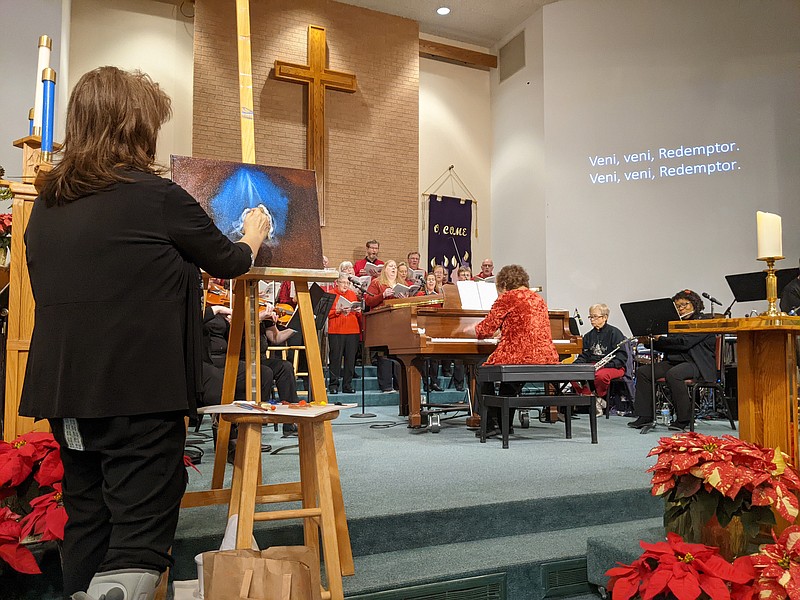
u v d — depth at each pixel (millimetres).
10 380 2328
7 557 1770
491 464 3541
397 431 5004
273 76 9117
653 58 9172
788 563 1707
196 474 3207
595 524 2811
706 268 8656
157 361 1514
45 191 1597
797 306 5133
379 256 9648
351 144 9570
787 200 8398
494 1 9719
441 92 10633
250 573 1433
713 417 6129
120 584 1403
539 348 4492
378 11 9906
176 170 2059
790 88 8500
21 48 6734
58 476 1921
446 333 5074
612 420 6129
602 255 9180
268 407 1848
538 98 9820
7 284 2881
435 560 2299
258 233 1923
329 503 1852
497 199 10641
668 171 8961
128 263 1516
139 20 8711
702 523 2047
